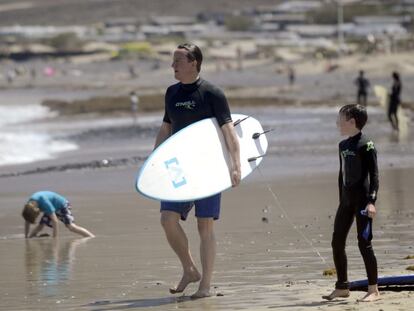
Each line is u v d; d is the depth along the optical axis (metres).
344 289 32.25
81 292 36.56
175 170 33.34
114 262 43.62
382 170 79.50
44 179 87.62
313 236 48.44
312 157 95.88
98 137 140.75
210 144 34.03
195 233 50.34
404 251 42.50
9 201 73.50
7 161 109.25
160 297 34.72
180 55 34.34
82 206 67.25
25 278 40.38
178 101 34.62
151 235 52.19
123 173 89.88
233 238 48.75
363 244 31.69
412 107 166.38
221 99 34.41
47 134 149.12
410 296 31.91
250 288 35.47
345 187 32.16
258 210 59.75
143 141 131.50
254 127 35.31
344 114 32.16
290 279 37.16
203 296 34.03
